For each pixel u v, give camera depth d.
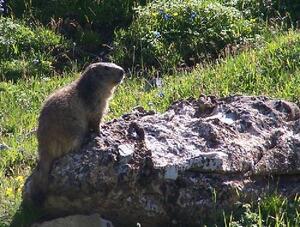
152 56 21.31
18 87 19.39
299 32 20.03
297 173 11.41
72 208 11.06
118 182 10.79
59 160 11.15
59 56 22.14
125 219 11.01
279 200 10.82
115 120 12.25
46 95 18.80
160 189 10.82
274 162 11.27
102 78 11.63
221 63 18.73
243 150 11.23
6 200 12.20
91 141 11.25
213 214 10.79
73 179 10.88
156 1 23.55
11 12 24.06
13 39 22.25
